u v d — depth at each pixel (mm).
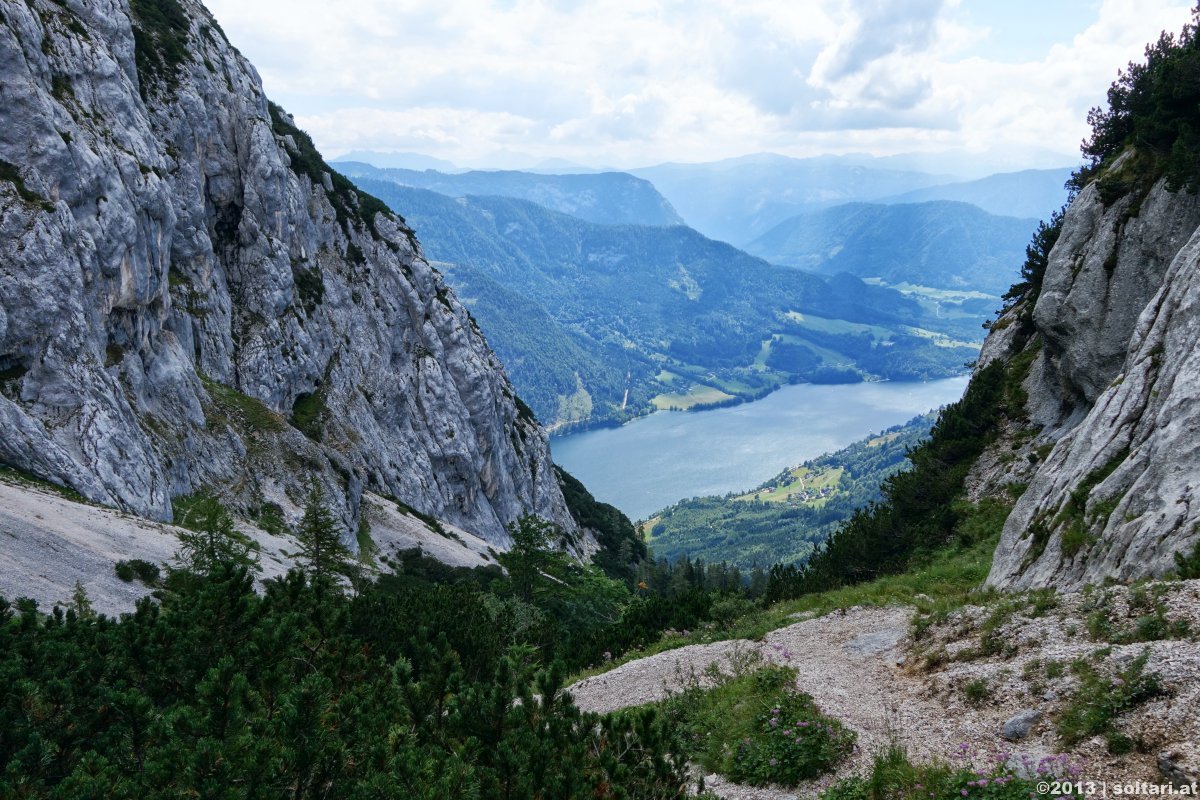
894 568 39438
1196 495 18297
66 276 52469
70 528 38812
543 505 152000
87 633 17859
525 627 42625
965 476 43781
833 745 15227
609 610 84125
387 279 121188
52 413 49000
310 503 56938
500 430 141000
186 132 86438
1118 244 37094
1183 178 34156
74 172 57000
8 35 55750
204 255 85188
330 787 11734
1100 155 48469
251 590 19344
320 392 98938
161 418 61906
